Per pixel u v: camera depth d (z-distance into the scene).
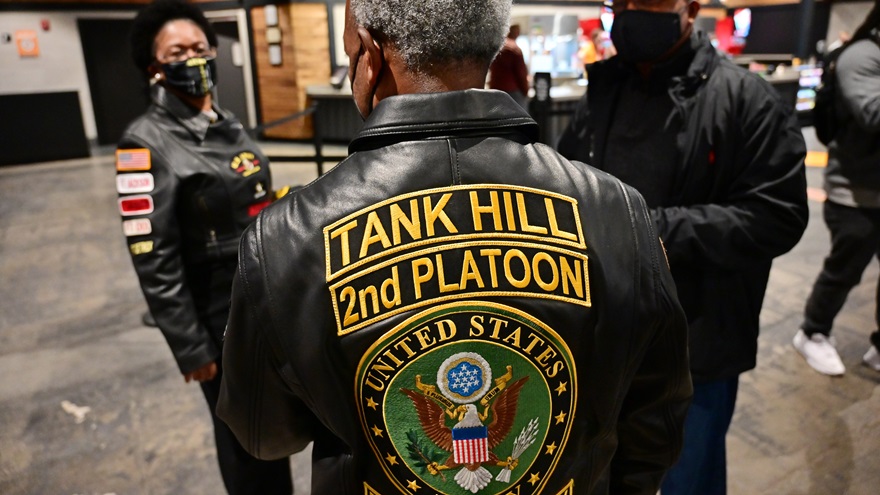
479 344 0.63
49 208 6.09
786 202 1.33
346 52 0.72
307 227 0.64
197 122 1.58
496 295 0.63
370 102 0.72
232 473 1.78
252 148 1.69
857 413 2.46
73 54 9.02
